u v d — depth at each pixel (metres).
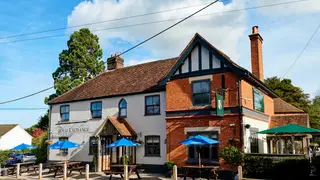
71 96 28.86
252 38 25.06
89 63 46.03
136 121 23.66
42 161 32.69
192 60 20.50
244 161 17.44
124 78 27.42
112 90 26.06
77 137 27.19
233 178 17.56
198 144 17.52
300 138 25.02
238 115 18.22
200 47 20.28
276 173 16.55
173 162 19.94
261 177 16.89
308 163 15.93
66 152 27.77
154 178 19.03
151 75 25.50
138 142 23.11
